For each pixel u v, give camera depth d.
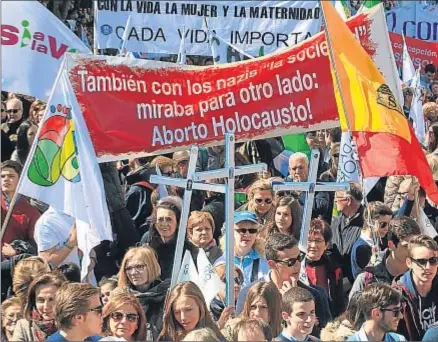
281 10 14.94
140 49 14.95
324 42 9.48
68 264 8.62
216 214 10.71
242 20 14.96
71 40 11.96
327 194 11.25
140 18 14.92
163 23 14.95
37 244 8.86
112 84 9.05
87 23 20.91
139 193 11.44
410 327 8.41
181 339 7.61
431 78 15.97
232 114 9.38
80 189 8.27
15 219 9.96
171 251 9.67
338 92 9.34
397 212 10.61
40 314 7.71
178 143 9.23
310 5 14.98
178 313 7.59
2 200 10.12
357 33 10.10
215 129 9.33
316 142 13.05
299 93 9.49
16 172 10.14
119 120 9.06
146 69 9.12
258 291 7.76
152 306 8.43
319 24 14.96
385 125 8.98
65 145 8.31
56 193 8.27
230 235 8.57
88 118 8.98
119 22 14.87
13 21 11.78
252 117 9.41
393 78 10.16
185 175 11.80
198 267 8.51
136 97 9.10
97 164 8.33
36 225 8.73
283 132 9.48
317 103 9.50
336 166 12.39
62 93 8.36
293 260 8.45
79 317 7.00
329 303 9.37
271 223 9.61
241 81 9.38
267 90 9.41
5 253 9.47
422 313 8.43
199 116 9.27
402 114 9.02
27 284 7.96
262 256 9.23
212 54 14.58
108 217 8.29
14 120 13.79
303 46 9.49
